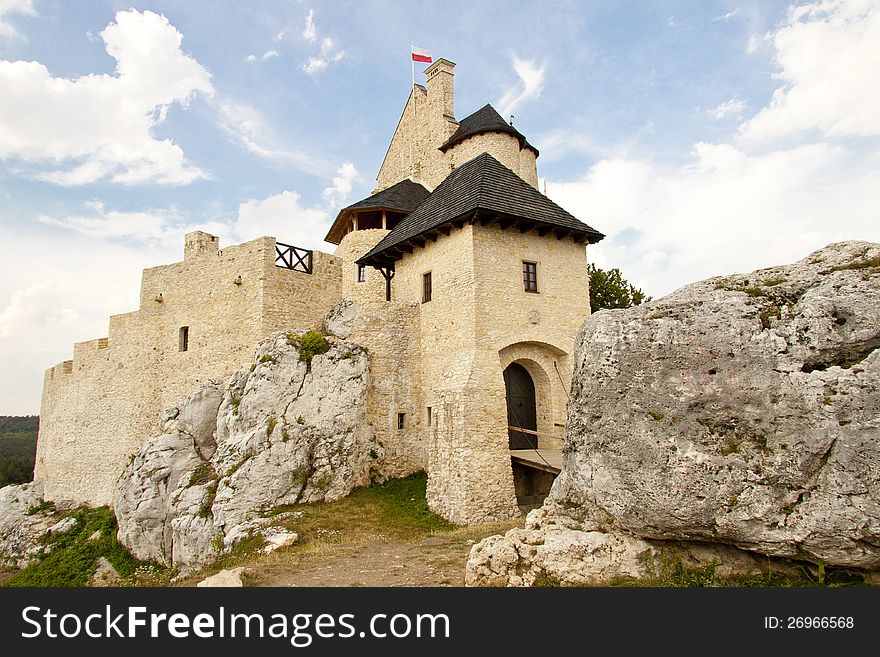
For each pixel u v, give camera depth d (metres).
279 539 13.13
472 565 7.56
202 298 22.61
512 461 15.42
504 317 15.80
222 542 14.45
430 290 17.95
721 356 6.24
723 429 6.14
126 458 23.75
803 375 5.73
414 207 24.38
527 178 25.17
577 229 16.89
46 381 30.81
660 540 6.82
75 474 26.02
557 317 16.75
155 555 18.09
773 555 6.00
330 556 10.96
